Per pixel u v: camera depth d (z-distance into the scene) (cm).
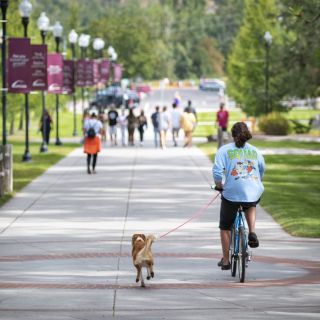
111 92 11488
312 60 6347
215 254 2009
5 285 1655
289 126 6900
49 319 1373
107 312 1423
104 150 5497
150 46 17412
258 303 1491
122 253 2022
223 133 5259
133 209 2792
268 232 2328
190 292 1584
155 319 1371
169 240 2208
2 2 3734
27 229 2392
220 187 1678
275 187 3403
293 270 1809
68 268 1838
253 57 8075
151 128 8338
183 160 4669
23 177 3784
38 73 4372
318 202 2923
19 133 7650
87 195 3158
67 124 9031
